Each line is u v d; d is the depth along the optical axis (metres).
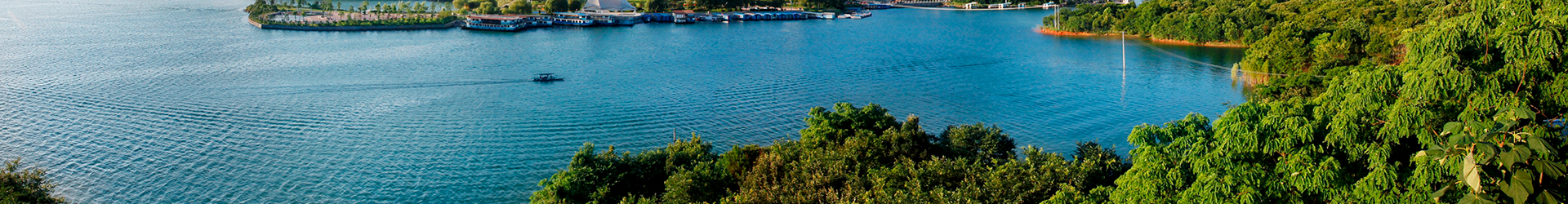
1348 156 52.41
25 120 140.75
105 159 117.69
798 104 158.00
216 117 144.00
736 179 88.38
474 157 119.69
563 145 126.62
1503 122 41.44
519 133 133.12
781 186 78.25
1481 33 48.50
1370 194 49.97
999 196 68.75
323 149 123.00
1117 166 80.62
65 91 169.00
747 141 131.75
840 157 85.50
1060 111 150.88
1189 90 171.62
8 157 118.12
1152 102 158.62
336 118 142.88
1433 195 42.09
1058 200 64.56
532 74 196.12
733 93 169.62
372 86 176.12
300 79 186.12
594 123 140.62
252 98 162.38
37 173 81.75
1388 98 51.97
